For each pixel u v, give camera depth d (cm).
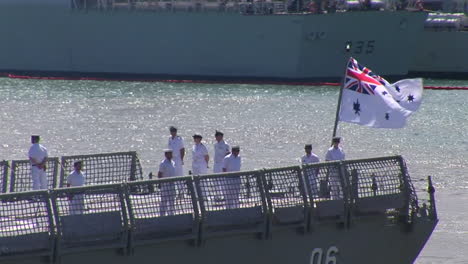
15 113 18562
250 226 5772
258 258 5856
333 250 6222
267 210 5819
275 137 15125
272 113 18600
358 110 7244
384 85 7331
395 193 6488
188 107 19750
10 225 5094
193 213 5581
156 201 5512
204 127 16462
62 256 5178
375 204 6375
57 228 5119
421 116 18312
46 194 5128
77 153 13338
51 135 15312
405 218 6519
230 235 5691
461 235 8088
